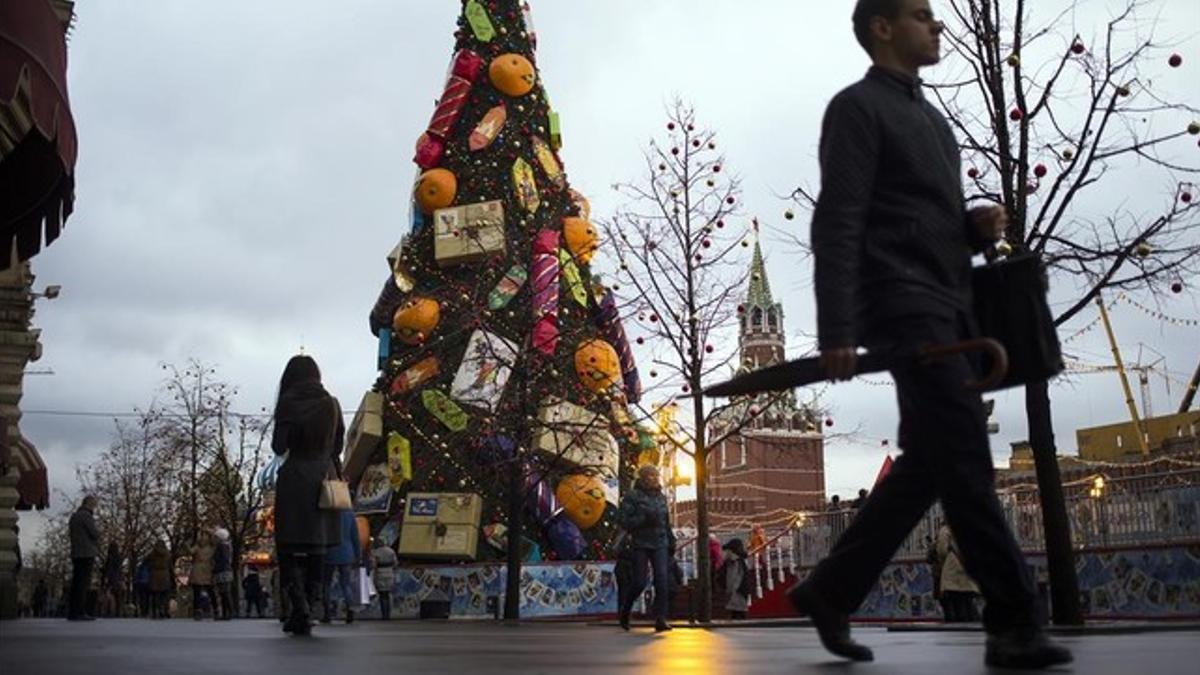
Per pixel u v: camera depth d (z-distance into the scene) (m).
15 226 12.86
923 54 3.93
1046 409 12.44
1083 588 20.25
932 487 3.95
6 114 11.41
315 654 5.08
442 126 35.22
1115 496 19.97
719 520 59.09
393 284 34.69
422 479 31.44
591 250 26.16
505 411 27.62
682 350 23.31
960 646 5.46
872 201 3.69
